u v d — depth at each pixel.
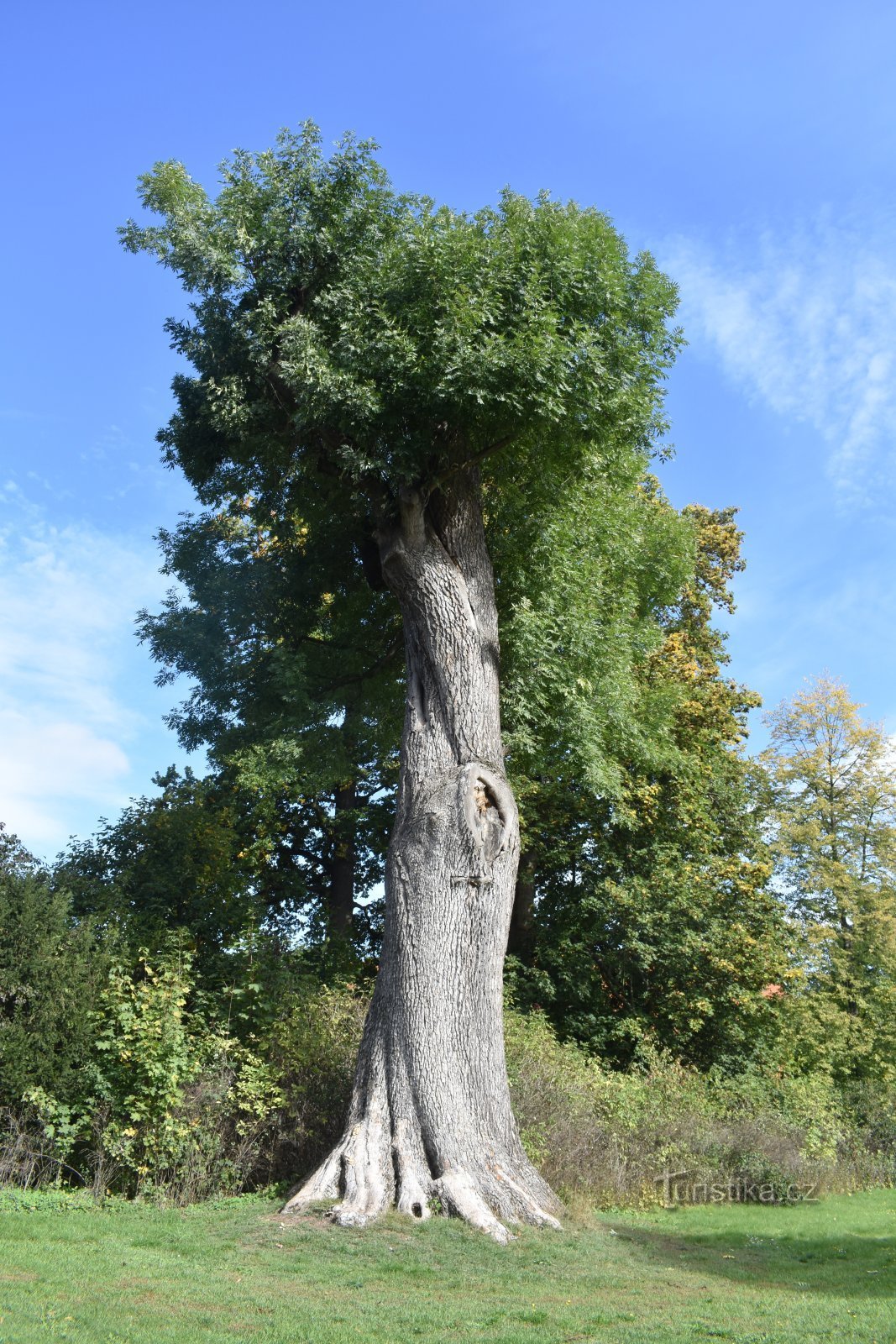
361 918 24.84
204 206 14.46
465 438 13.65
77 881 13.99
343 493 15.42
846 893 29.84
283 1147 12.72
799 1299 8.22
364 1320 6.97
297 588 17.16
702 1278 9.14
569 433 13.95
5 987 11.38
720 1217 13.62
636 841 23.12
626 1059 21.50
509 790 12.51
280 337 14.02
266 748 15.28
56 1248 8.66
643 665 22.66
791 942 23.81
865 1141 22.52
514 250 13.26
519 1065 14.23
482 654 13.05
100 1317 6.52
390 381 12.99
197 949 14.58
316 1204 10.35
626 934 21.64
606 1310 7.54
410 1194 10.26
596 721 16.23
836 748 33.06
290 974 14.70
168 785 16.14
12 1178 11.23
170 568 17.50
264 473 16.38
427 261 12.93
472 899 11.79
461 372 12.30
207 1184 11.94
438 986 11.41
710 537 27.00
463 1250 9.27
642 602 19.95
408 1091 11.05
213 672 16.80
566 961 22.14
